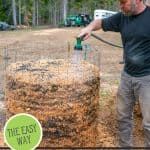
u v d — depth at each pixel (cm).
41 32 2302
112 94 609
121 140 432
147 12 379
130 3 371
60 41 1661
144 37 379
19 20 4475
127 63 397
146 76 388
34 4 4809
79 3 5553
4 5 4581
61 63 436
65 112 380
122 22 394
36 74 392
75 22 3600
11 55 966
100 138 458
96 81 404
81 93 381
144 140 444
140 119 498
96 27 416
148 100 391
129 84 402
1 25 3078
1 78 763
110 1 5306
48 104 378
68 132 387
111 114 523
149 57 386
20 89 385
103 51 1282
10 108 400
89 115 397
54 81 376
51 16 5338
